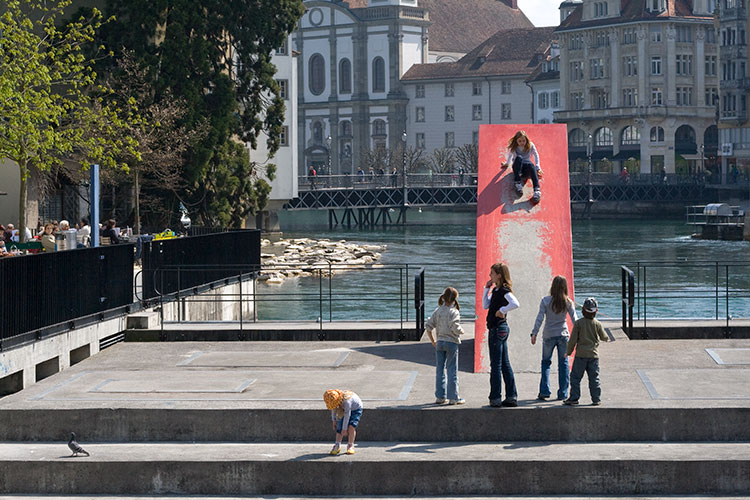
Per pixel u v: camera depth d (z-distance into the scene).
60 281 23.50
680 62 144.38
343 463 16.70
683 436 17.67
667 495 16.38
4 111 33.19
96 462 16.97
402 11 185.50
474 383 20.34
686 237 95.75
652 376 20.09
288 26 73.00
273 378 20.77
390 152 174.88
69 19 56.34
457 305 18.64
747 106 128.50
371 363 22.19
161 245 29.42
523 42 178.88
